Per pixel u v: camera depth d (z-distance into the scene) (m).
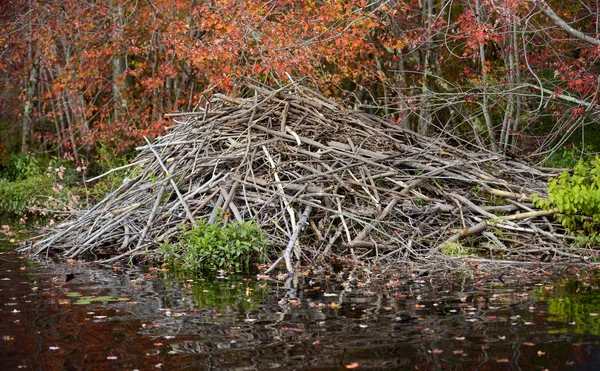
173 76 20.47
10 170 23.50
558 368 4.93
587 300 6.98
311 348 5.45
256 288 7.95
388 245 10.03
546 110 17.25
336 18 15.97
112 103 24.12
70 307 7.02
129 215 10.90
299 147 11.41
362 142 11.67
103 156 20.58
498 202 11.14
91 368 5.08
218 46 15.47
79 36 21.23
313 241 10.39
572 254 9.70
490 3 13.74
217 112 12.16
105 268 9.62
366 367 5.00
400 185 10.95
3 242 12.59
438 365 5.02
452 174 11.52
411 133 12.64
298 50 15.24
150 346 5.57
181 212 10.80
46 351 5.49
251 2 15.65
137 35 21.17
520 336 5.70
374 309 6.72
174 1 19.41
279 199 10.53
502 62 18.22
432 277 8.50
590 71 15.91
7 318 6.57
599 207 10.07
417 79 19.67
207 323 6.28
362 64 18.36
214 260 9.48
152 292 7.79
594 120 14.71
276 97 12.51
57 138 24.39
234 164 11.35
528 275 8.51
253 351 5.40
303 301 7.16
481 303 6.92
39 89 26.41
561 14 16.95
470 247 10.12
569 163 15.49
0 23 22.27
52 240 11.13
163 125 19.67
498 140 18.44
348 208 10.52
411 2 19.00
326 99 12.82
